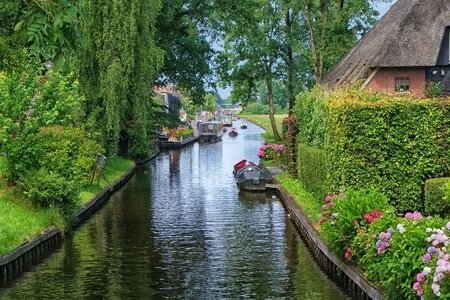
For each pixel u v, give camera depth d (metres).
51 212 19.50
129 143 46.22
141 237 19.78
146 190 32.16
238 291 13.69
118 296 13.41
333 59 47.28
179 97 105.56
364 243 12.40
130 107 35.12
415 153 17.02
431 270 8.97
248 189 31.41
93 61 32.16
